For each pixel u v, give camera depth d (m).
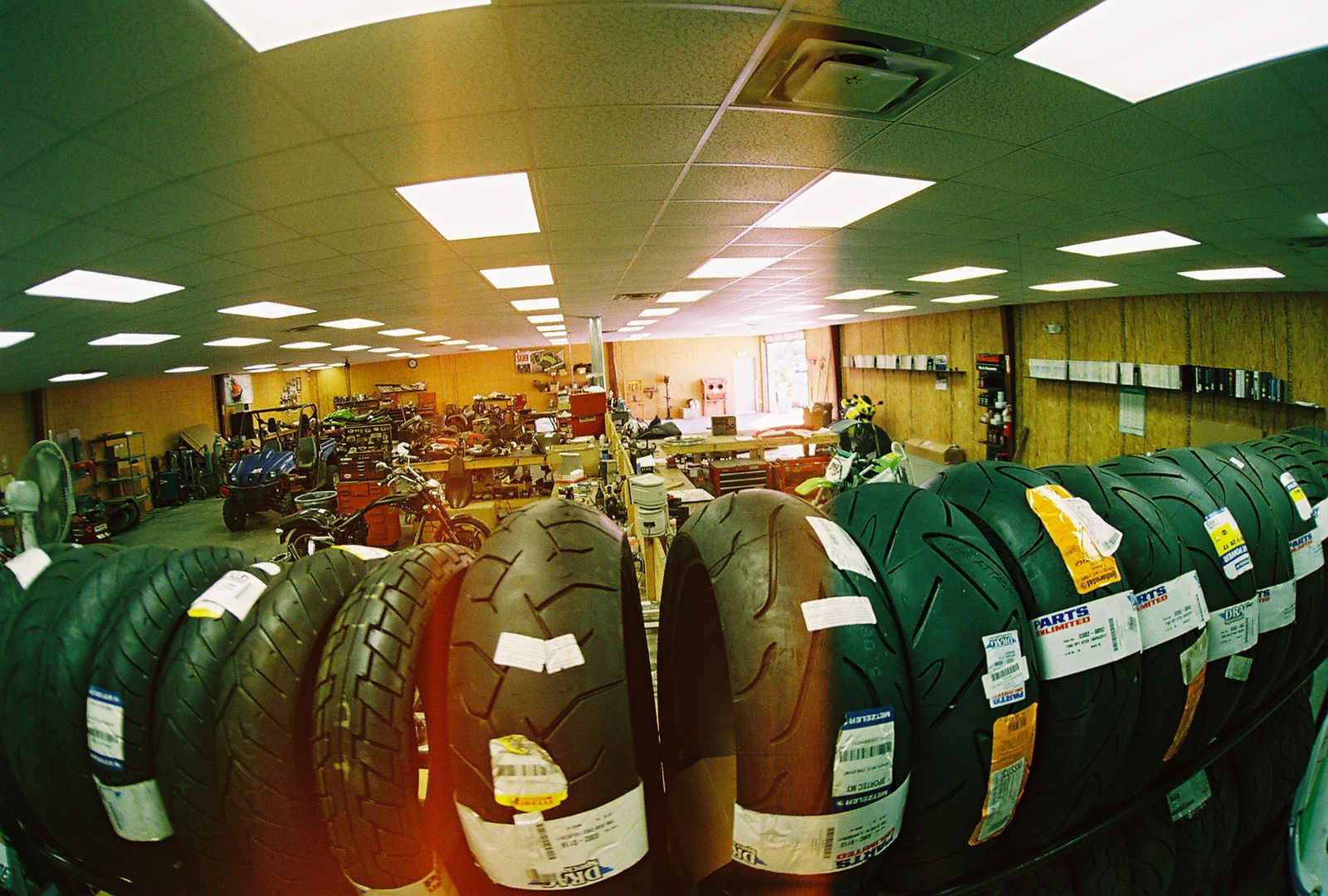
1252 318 5.62
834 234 3.53
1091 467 1.23
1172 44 1.37
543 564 0.84
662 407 20.08
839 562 0.83
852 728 0.72
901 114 1.74
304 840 0.84
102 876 1.05
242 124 1.55
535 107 1.60
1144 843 1.14
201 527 9.25
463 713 0.73
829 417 12.98
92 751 0.93
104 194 1.93
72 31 1.09
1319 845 0.99
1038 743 0.89
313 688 0.85
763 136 1.89
